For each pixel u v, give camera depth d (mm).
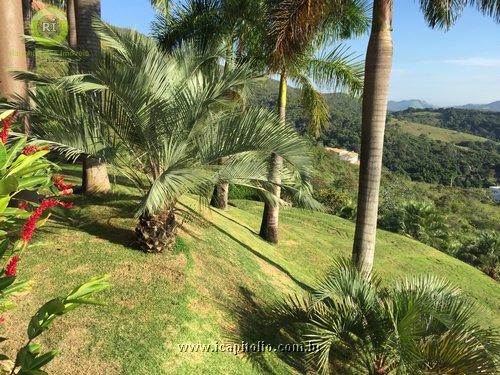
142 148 5891
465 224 37688
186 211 9203
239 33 9867
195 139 5723
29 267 5121
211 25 9914
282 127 5453
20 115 5426
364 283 5688
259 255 8977
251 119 5441
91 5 7375
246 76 5867
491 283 15492
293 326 5812
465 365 4961
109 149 5797
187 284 5656
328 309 5535
